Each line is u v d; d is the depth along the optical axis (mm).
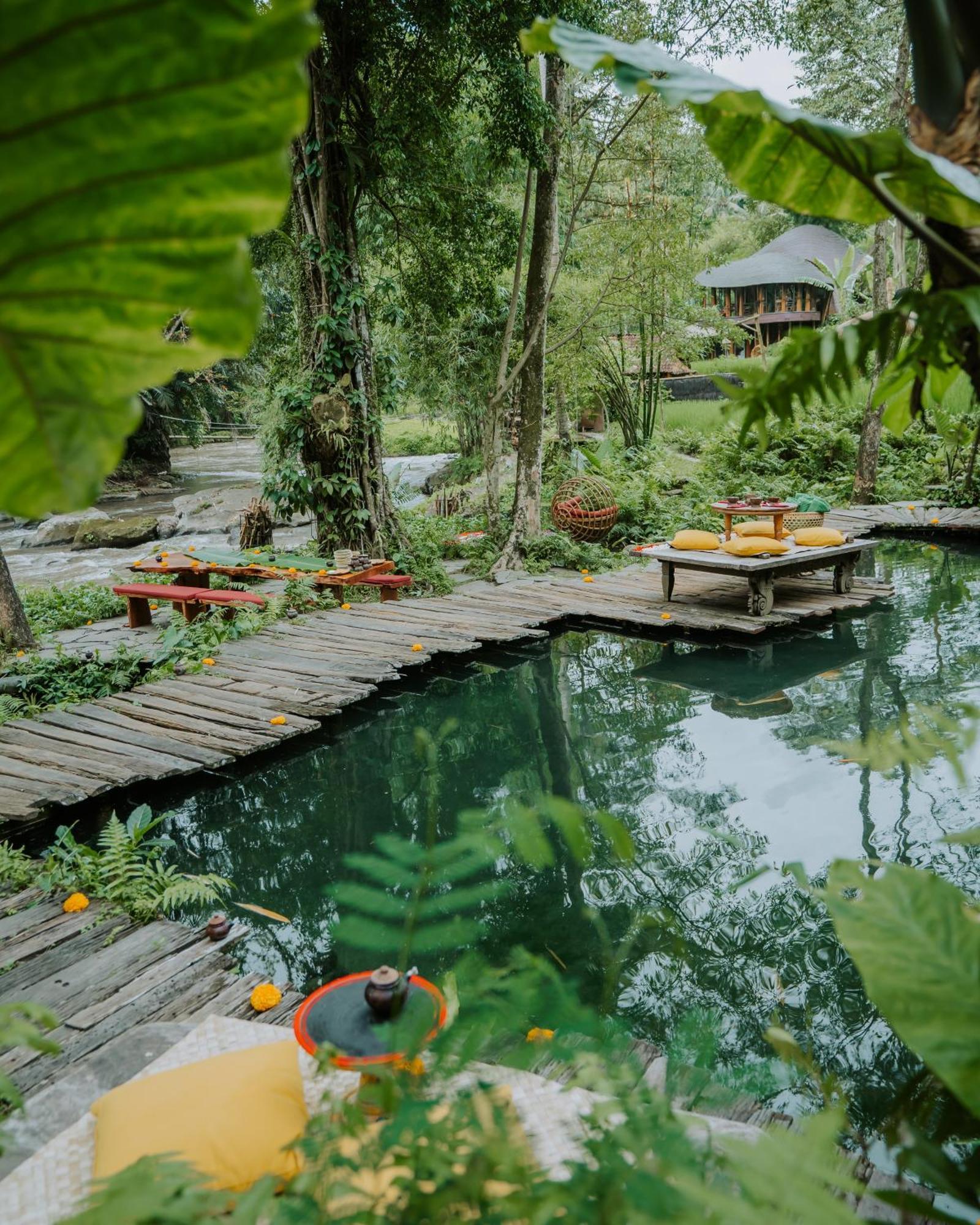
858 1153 2082
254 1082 1646
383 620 8273
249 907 3900
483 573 10602
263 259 11656
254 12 361
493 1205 529
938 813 4105
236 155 396
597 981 2984
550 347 13211
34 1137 1950
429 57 9453
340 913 3818
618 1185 527
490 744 5648
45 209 397
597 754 5336
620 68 814
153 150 389
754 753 5133
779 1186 525
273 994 3023
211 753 5250
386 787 5094
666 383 24656
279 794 5086
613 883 3664
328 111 9008
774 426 896
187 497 18000
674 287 13773
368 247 12031
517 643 7863
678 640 7746
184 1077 1716
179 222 412
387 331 13484
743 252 34062
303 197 9477
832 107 14094
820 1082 816
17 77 362
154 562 9352
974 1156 619
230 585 9992
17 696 6621
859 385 15594
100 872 3912
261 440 10586
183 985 3158
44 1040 889
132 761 5145
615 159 12844
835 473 14547
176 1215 577
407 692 6773
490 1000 700
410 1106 592
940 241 770
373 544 10070
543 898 3561
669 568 8531
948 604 8164
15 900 3799
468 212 10883
